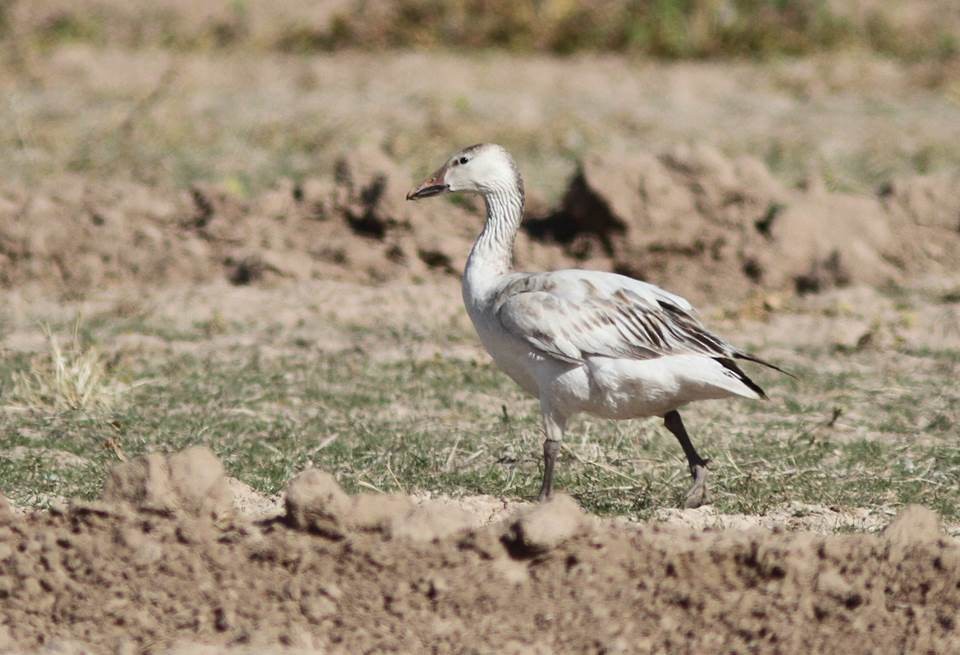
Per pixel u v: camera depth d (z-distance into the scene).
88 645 7.62
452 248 18.66
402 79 29.44
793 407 13.52
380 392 13.82
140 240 18.77
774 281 18.06
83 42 32.66
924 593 8.12
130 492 9.08
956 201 19.09
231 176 22.22
